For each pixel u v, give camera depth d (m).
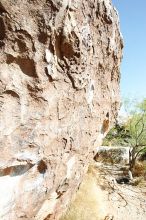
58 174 4.43
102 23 5.22
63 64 3.88
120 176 12.52
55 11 3.42
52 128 3.87
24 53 3.22
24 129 3.33
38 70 3.38
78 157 5.25
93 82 5.16
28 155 3.46
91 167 10.19
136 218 8.62
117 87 7.18
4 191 3.26
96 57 5.07
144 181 12.48
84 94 4.77
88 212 7.20
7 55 3.07
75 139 4.78
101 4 5.08
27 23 3.19
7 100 3.08
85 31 4.27
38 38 3.34
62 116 4.10
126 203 9.46
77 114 4.69
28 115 3.35
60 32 3.63
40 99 3.49
